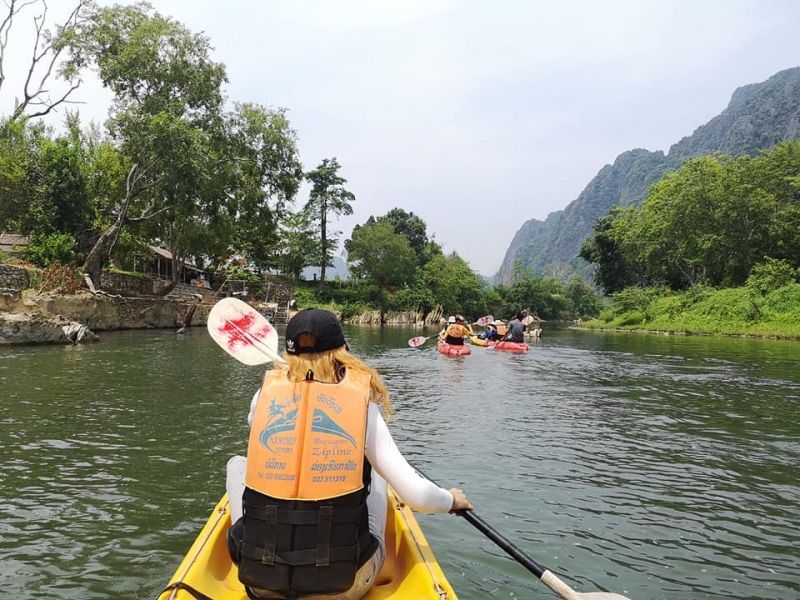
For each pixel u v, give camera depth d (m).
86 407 8.21
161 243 44.50
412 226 78.62
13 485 4.97
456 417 8.13
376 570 2.35
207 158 25.34
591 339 30.22
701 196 49.31
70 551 3.73
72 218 27.00
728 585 3.45
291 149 29.47
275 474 2.05
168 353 15.68
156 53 24.36
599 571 3.58
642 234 54.97
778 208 49.44
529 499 4.81
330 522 2.02
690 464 5.92
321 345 2.24
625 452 6.34
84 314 22.86
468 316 71.00
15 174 25.17
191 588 2.29
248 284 48.88
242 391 9.70
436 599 2.23
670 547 3.95
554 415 8.34
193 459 5.77
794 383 11.91
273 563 2.01
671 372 13.82
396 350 20.28
